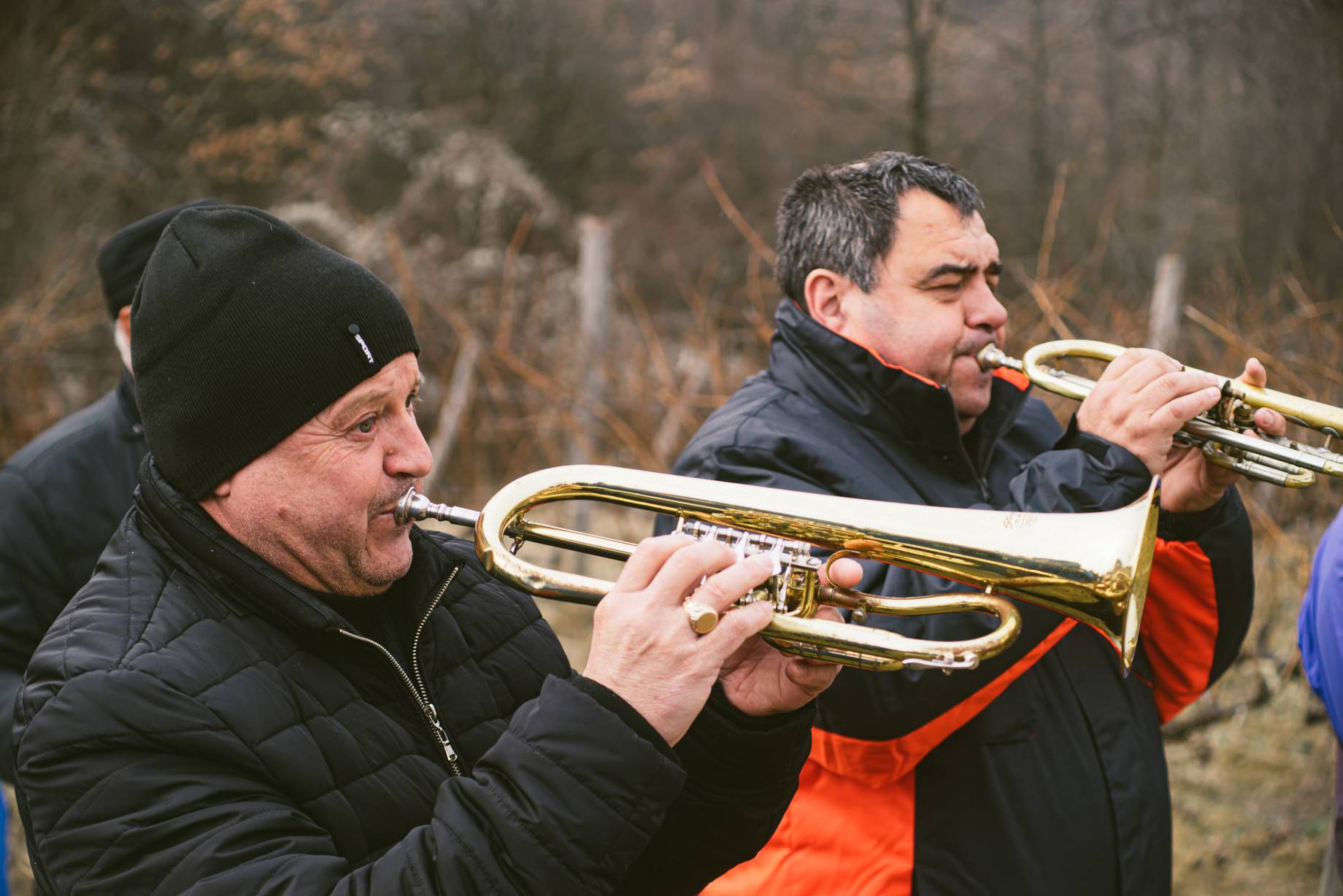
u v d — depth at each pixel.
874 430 1.87
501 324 5.36
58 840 1.07
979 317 1.92
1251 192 10.52
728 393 4.60
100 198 11.73
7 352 5.55
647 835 1.06
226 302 1.16
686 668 1.08
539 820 1.03
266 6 13.47
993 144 12.63
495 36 17.41
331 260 1.21
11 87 10.13
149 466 1.24
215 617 1.17
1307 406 1.69
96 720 1.08
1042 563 1.31
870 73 14.04
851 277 1.92
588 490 1.31
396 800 1.18
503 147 15.16
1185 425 1.76
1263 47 10.59
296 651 1.19
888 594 1.68
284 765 1.12
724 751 1.25
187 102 13.61
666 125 16.80
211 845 1.05
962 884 1.71
